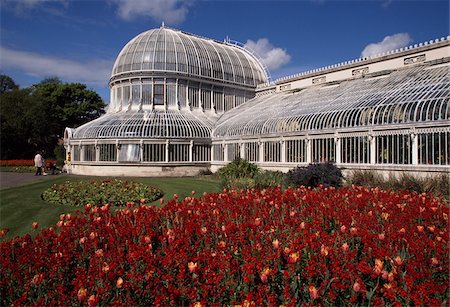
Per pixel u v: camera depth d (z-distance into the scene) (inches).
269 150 1434.5
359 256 306.2
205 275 265.3
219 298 251.8
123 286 249.4
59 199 851.4
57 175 1690.5
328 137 1187.3
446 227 377.1
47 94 3083.2
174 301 245.4
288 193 527.8
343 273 247.1
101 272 259.0
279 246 289.6
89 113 3282.5
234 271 264.4
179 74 2000.5
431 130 919.0
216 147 1737.2
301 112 1360.7
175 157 1684.3
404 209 431.8
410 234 332.5
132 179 1429.6
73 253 308.5
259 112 1660.9
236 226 358.3
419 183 818.8
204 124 1808.6
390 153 1014.4
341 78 1669.5
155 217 406.9
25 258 287.7
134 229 354.3
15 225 629.3
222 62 2226.9
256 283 263.6
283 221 375.6
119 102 2062.0
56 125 3070.9
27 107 2736.2
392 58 1440.7
